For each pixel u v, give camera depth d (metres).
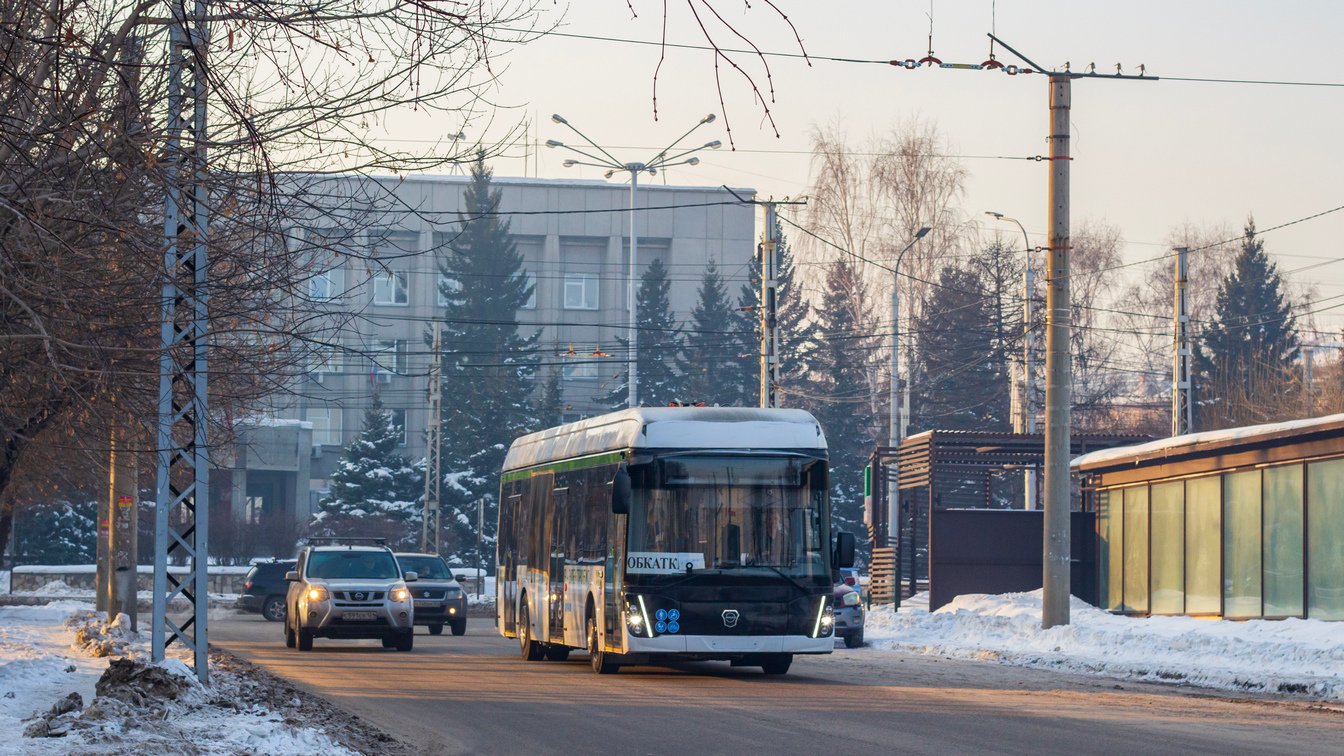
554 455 29.23
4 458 21.66
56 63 11.48
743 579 24.06
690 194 129.88
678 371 124.56
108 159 14.79
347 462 103.06
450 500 104.62
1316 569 32.66
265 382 19.22
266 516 90.31
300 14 12.40
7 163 14.05
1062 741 15.88
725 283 129.88
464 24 11.24
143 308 16.78
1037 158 34.47
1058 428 33.91
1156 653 29.39
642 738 16.23
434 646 35.44
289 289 16.88
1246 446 35.41
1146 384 114.19
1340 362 87.62
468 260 114.06
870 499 56.84
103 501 37.97
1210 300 104.44
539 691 22.14
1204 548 38.03
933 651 32.81
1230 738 16.22
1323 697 21.84
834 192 83.94
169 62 15.43
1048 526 34.06
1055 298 34.03
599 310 127.75
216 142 15.22
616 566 24.27
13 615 40.88
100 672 22.42
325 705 18.92
